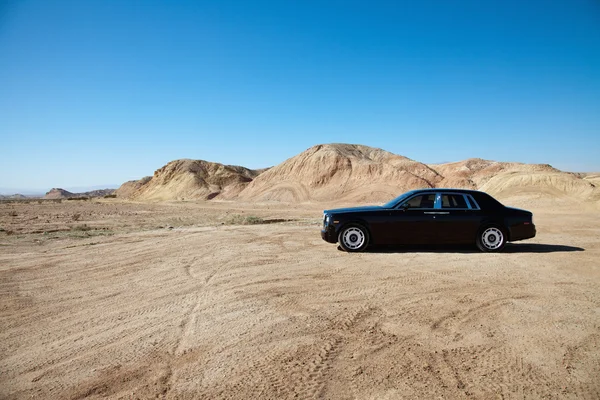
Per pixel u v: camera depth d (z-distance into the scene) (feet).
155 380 11.16
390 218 30.27
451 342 13.14
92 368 12.10
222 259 28.81
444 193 30.91
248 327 14.89
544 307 16.56
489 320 15.11
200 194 374.02
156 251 33.78
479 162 367.04
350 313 16.22
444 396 9.89
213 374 11.33
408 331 14.16
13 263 29.71
